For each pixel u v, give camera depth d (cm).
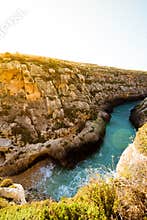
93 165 2317
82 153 2517
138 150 1491
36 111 2705
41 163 2284
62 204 816
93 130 2875
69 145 2509
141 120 3353
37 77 3056
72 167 2283
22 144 2295
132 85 6275
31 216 781
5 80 2766
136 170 1250
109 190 913
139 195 949
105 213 832
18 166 2128
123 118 3966
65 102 3138
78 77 3991
